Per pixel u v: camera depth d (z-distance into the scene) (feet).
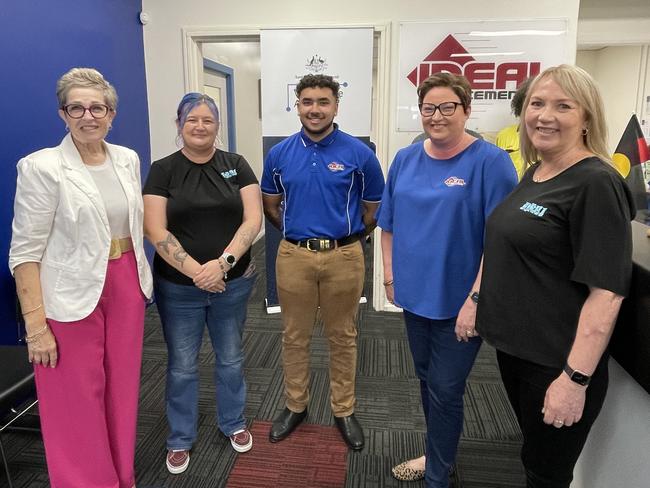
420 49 11.02
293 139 6.38
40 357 4.94
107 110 4.85
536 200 3.73
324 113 5.83
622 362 3.96
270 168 6.50
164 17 11.57
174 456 6.40
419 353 5.51
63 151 4.83
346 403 7.06
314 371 9.09
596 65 20.84
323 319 6.74
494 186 4.62
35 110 8.23
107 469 5.50
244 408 7.59
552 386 3.67
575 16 10.55
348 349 6.84
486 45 10.83
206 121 5.64
